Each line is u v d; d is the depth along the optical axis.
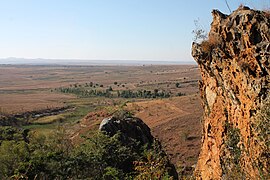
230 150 12.28
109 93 139.25
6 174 27.00
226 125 12.87
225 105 13.20
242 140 11.45
